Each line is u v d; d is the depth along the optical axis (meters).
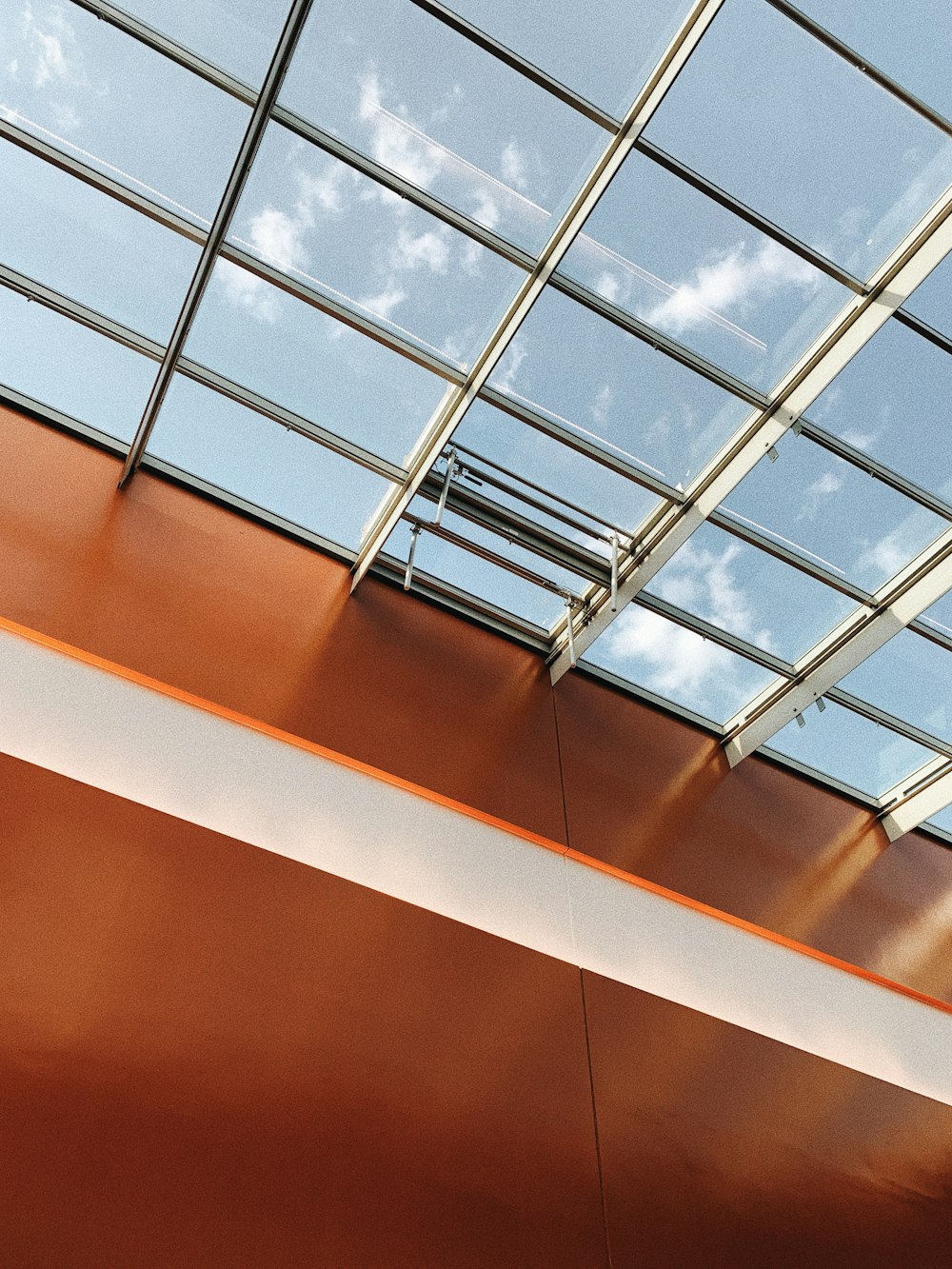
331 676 8.09
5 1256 4.15
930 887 10.21
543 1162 5.84
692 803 9.36
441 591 9.80
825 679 9.59
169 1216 4.57
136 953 5.46
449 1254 5.14
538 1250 5.41
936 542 8.90
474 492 9.02
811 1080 7.51
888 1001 8.76
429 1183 5.36
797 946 8.57
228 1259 4.57
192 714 7.05
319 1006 5.82
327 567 9.26
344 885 6.57
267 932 6.00
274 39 6.79
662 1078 6.79
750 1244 6.15
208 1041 5.30
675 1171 6.28
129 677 6.97
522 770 8.46
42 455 8.23
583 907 7.69
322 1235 4.87
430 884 7.03
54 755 6.17
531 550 9.13
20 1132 4.51
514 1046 6.34
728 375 8.10
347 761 7.45
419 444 8.87
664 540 8.96
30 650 6.73
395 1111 5.59
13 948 5.14
